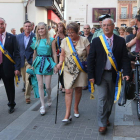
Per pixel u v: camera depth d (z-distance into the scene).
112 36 3.12
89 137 3.19
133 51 4.14
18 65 4.20
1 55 4.07
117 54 3.08
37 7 15.12
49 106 4.62
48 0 14.79
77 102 3.96
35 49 4.24
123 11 41.69
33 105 4.80
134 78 3.78
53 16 18.08
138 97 3.50
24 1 13.85
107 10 38.31
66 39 3.65
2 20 3.97
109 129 3.44
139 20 3.48
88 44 3.65
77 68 3.59
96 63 3.18
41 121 3.84
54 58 4.20
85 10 38.22
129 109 4.36
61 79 5.51
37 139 3.18
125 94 3.42
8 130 3.51
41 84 4.17
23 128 3.57
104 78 3.18
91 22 38.34
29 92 4.90
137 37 3.50
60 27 5.13
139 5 15.91
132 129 3.41
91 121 3.79
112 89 3.29
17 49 4.20
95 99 5.09
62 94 5.62
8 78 4.21
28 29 4.94
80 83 3.65
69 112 3.66
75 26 3.55
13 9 13.99
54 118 3.96
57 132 3.39
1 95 5.67
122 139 3.10
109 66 3.14
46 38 4.13
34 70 4.23
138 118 3.81
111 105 3.41
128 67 3.12
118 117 3.94
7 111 4.43
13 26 14.13
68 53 3.61
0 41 4.04
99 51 3.11
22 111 4.41
